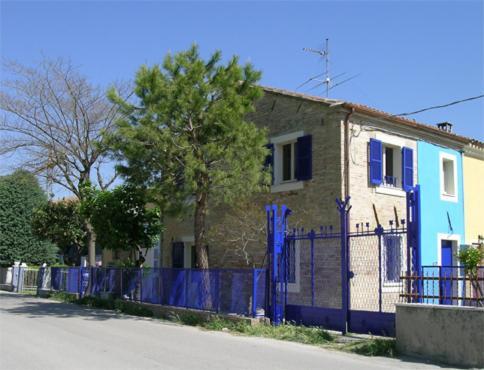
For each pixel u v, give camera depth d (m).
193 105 14.38
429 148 18.12
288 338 11.53
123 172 15.42
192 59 15.19
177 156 14.84
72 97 24.55
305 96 16.66
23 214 36.22
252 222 17.38
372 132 16.42
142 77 14.67
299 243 16.22
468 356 8.86
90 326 13.60
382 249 14.67
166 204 15.12
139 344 10.60
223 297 14.04
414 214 10.78
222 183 14.41
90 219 21.00
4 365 8.37
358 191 15.72
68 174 24.98
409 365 8.99
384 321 11.32
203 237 15.86
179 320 14.80
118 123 14.99
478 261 14.09
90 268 22.27
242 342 11.10
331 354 9.91
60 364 8.45
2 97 24.11
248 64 15.48
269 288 13.18
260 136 15.00
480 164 20.53
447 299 10.12
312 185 16.20
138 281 18.14
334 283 15.10
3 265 35.19
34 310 18.31
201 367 8.34
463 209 19.20
